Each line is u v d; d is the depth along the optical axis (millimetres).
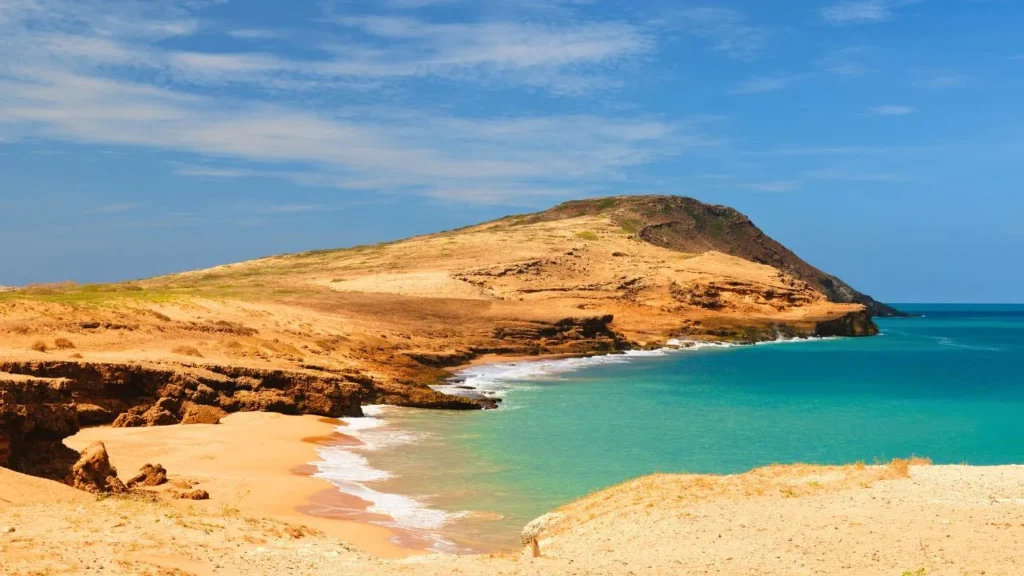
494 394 59031
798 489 20969
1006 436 44719
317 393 45656
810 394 62875
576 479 31969
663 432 44094
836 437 43844
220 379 42875
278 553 17516
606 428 44906
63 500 20047
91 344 47156
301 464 32719
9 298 51344
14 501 18922
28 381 24547
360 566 16812
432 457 35656
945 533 16406
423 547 22562
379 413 47875
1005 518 17203
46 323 48312
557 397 58219
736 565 15469
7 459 22547
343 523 24469
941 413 53438
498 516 26266
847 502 19359
